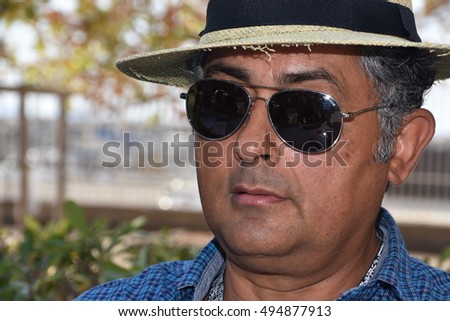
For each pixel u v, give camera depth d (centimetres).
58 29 1364
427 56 330
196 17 1238
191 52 346
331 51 303
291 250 305
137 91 1316
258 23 308
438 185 1706
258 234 300
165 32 1242
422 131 337
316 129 303
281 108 305
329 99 303
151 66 372
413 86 331
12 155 1560
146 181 1828
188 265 361
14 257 639
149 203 1820
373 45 300
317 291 327
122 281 365
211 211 316
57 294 552
